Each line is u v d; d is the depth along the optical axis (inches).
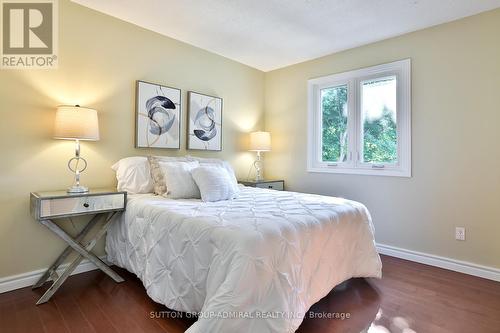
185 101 126.9
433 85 107.3
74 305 74.1
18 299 77.2
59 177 92.4
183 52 125.6
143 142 111.4
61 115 84.0
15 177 84.1
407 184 114.0
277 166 159.6
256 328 50.5
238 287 50.6
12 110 83.7
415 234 111.8
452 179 103.2
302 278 61.2
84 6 96.7
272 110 162.4
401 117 115.8
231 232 57.2
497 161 94.3
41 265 88.8
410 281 91.7
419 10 96.7
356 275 83.0
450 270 101.9
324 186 140.1
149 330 63.3
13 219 83.7
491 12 95.3
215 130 138.9
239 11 99.5
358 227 84.8
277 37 120.0
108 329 63.7
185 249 64.4
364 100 128.6
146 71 113.3
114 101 104.6
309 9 97.4
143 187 101.9
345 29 111.5
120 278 88.9
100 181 101.3
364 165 127.3
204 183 92.7
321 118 144.6
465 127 100.3
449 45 103.7
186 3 94.7
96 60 99.9
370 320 68.4
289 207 79.7
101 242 102.1
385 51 120.1
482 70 97.0
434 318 69.6
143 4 95.6
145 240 78.1
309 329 64.6
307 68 147.1
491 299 79.6
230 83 146.6
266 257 54.6
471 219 99.1
